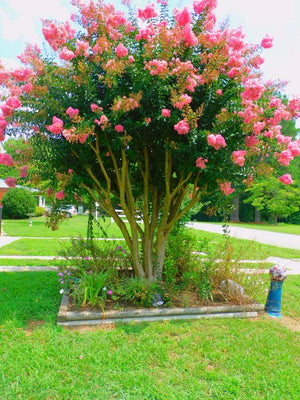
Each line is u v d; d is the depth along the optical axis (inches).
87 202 212.4
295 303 193.5
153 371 109.9
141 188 206.8
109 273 181.2
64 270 194.5
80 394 96.4
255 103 143.3
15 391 96.1
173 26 147.8
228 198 198.5
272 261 339.0
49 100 139.8
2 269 249.9
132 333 137.6
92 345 125.3
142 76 138.8
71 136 128.2
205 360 118.7
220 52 145.4
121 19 144.8
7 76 138.6
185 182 175.9
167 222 198.8
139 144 169.9
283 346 132.8
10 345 123.6
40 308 162.6
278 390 102.3
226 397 97.3
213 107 151.5
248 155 151.6
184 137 149.9
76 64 145.9
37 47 148.3
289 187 1132.5
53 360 113.7
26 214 820.0
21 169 166.2
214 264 193.9
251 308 169.0
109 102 147.5
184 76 137.0
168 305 164.7
